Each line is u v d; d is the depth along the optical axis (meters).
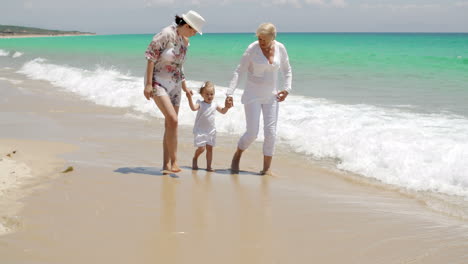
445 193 4.64
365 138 6.46
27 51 34.31
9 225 3.30
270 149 5.31
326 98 10.60
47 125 7.92
